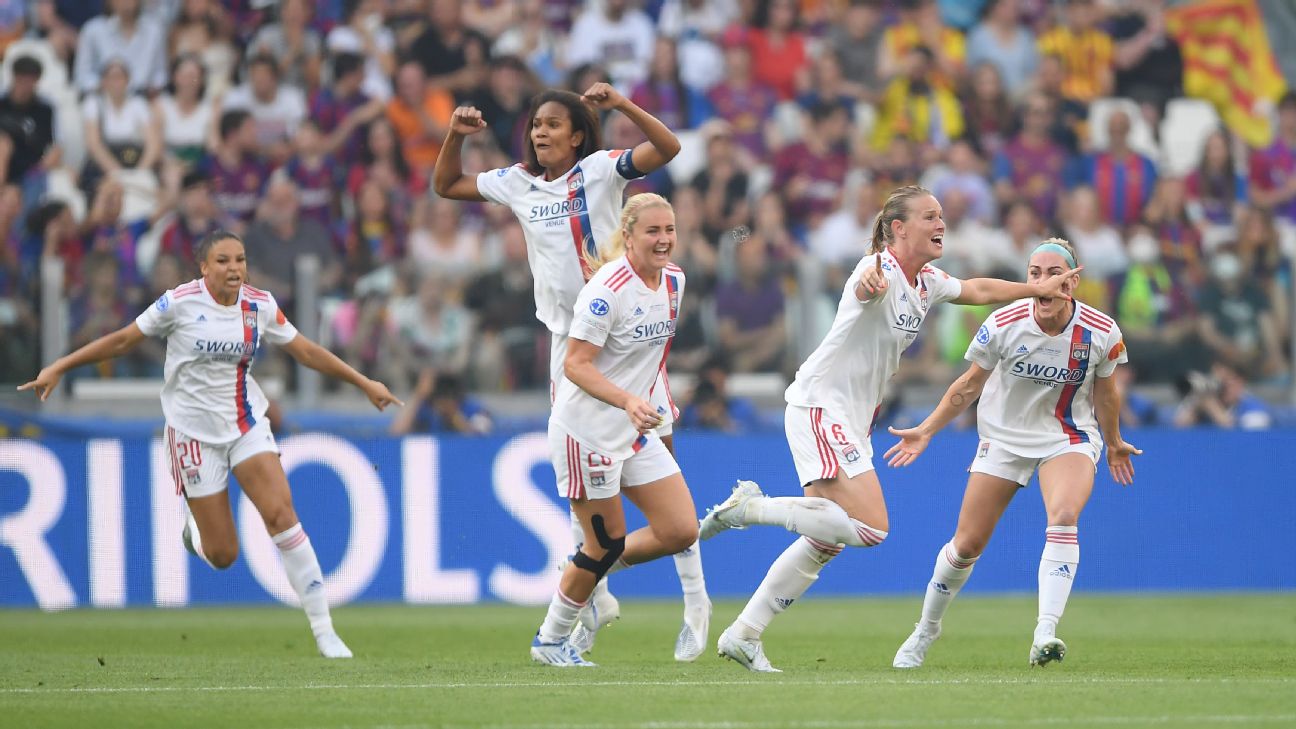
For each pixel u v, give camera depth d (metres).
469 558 40.66
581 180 24.55
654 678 21.70
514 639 31.12
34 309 42.31
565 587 23.22
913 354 45.34
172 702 19.30
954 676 22.14
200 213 46.88
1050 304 23.02
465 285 44.66
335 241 48.41
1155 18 57.91
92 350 27.11
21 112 49.28
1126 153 53.12
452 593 40.53
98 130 49.81
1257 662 25.23
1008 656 26.91
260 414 27.66
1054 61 55.41
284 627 34.28
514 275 44.97
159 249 46.19
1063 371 23.42
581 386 21.12
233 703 19.12
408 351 44.09
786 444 41.78
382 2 52.69
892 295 22.19
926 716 17.36
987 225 52.28
